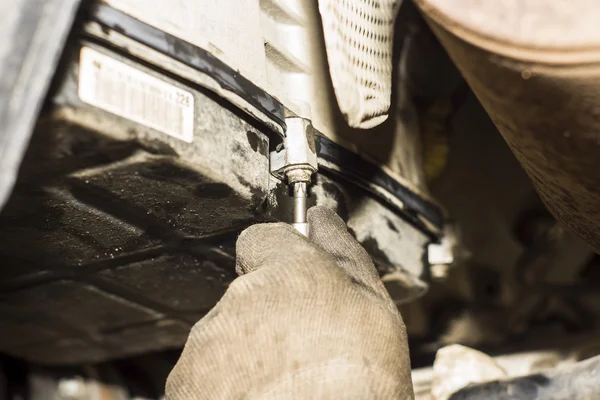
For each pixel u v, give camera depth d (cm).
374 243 88
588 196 57
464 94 117
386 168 91
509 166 136
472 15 46
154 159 60
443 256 102
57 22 48
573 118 49
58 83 52
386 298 63
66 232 70
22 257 75
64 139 55
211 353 54
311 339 53
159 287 88
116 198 65
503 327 136
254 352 53
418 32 106
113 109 55
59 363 115
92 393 121
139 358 129
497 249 137
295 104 74
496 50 46
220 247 78
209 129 63
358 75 74
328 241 69
